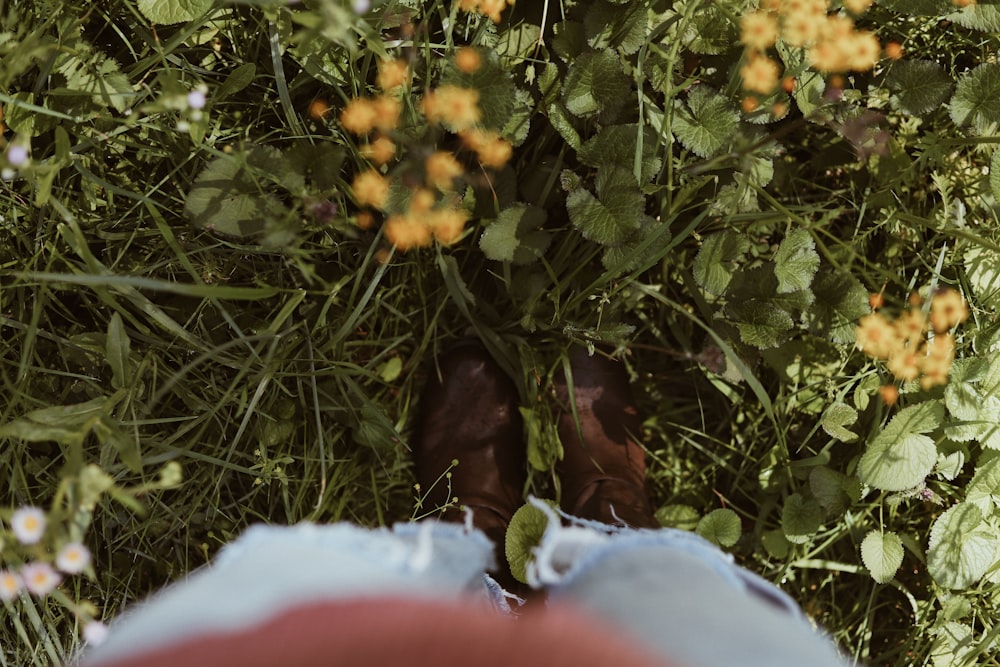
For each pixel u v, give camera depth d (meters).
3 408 1.18
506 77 1.08
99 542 1.29
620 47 1.15
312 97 1.28
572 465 1.36
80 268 1.18
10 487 1.19
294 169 1.06
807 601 1.42
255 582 0.60
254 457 1.26
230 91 1.14
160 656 0.51
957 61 1.33
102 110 1.15
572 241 1.25
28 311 1.21
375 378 1.29
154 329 1.27
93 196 1.19
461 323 1.40
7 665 1.23
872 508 1.36
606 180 1.13
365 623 0.52
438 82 1.17
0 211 1.16
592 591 0.70
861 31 1.27
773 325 1.18
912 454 1.20
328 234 1.20
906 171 1.22
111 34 1.24
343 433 1.36
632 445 1.38
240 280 1.29
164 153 1.18
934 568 1.26
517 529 1.21
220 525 1.32
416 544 0.74
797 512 1.31
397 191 1.08
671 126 1.15
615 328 1.20
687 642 0.57
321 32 0.87
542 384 1.36
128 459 0.92
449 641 0.50
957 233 1.14
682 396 1.47
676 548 0.75
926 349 1.14
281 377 1.26
